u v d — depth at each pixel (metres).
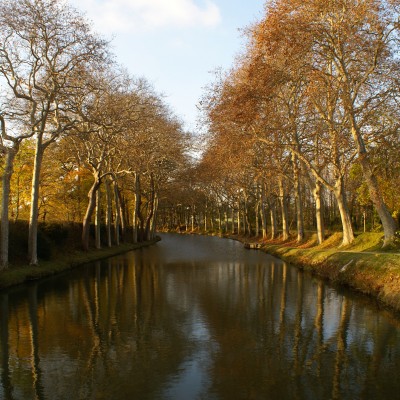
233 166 39.59
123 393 8.63
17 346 11.81
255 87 26.48
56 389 8.88
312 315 15.28
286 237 50.66
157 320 14.66
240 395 8.49
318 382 9.14
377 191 25.98
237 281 23.88
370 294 18.30
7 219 22.83
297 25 23.11
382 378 9.38
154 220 74.75
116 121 30.47
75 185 49.03
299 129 36.28
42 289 21.05
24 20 22.70
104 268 30.70
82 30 24.23
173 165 64.06
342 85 24.55
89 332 13.19
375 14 22.98
